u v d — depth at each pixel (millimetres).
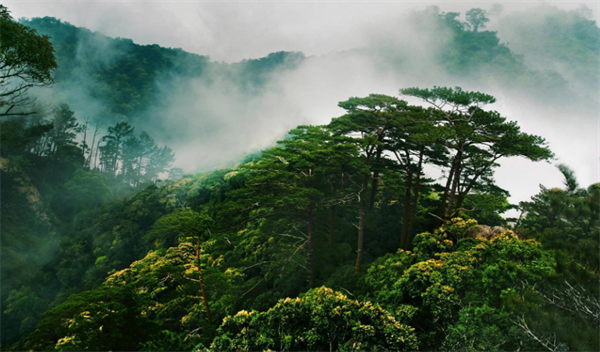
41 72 17734
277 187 21469
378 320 13703
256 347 13031
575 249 10102
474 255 17625
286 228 24500
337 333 13633
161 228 20938
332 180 26719
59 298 41094
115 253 45750
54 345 17516
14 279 46469
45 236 59844
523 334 10398
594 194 11281
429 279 15367
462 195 25844
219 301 22719
